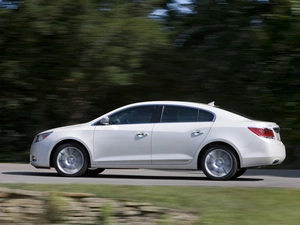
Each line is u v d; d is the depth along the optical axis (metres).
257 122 13.09
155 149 13.23
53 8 18.16
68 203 9.27
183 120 13.30
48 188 9.87
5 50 19.55
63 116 21.61
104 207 9.07
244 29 20.09
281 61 19.95
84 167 13.49
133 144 13.31
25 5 18.33
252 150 12.89
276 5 19.27
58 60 19.33
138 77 20.16
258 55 20.11
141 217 9.09
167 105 13.45
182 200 9.30
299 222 8.51
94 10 18.53
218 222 8.53
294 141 20.44
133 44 18.73
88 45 18.70
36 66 19.58
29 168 16.55
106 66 18.95
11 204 9.38
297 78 20.11
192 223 8.73
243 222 8.49
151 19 19.09
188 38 20.67
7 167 16.95
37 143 13.82
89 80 19.50
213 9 20.33
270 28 19.58
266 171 16.70
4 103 21.05
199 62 20.50
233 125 13.02
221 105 20.72
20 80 19.78
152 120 13.40
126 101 21.47
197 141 13.07
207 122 13.17
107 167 13.45
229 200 9.38
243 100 20.50
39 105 21.36
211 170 13.07
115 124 13.55
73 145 13.56
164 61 20.42
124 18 18.75
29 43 19.12
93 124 13.66
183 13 20.72
